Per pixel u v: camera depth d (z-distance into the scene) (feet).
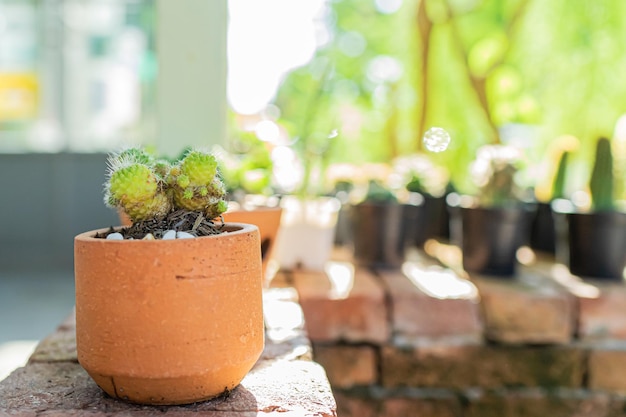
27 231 13.56
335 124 8.77
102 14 13.16
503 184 6.03
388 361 5.17
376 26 13.28
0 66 13.11
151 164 2.48
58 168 13.43
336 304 5.09
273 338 3.41
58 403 2.31
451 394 5.21
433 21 10.30
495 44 10.82
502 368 5.24
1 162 13.37
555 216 7.38
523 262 7.06
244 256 2.30
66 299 10.29
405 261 6.72
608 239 5.75
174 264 2.13
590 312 5.23
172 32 5.46
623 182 6.05
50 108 13.32
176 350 2.14
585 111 10.20
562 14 10.31
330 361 5.11
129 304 2.13
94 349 2.19
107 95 13.37
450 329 5.21
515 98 10.60
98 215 13.61
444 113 11.79
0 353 7.41
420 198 6.55
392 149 11.97
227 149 5.58
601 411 5.24
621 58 9.98
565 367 5.25
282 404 2.33
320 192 6.40
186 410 2.25
